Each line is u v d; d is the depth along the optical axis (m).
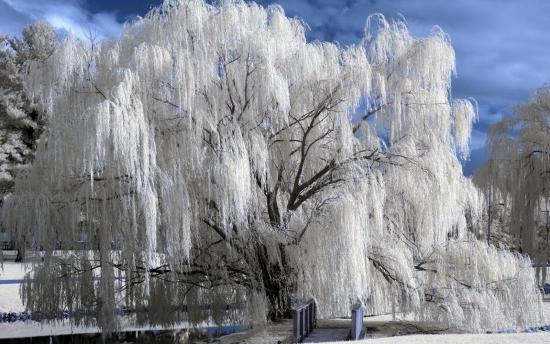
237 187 12.92
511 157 24.36
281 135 15.91
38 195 13.18
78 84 13.35
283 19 15.28
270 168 15.95
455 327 14.87
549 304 19.62
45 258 14.03
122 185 12.96
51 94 13.18
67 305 14.59
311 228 13.58
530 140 24.34
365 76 15.06
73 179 13.54
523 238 24.25
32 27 38.16
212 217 14.95
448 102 16.22
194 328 17.02
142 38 14.35
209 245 15.92
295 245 14.50
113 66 13.53
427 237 15.40
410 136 15.55
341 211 13.20
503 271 15.62
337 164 15.31
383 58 16.06
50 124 13.09
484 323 14.95
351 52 15.72
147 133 12.55
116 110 11.84
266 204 15.95
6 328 17.17
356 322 11.74
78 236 14.00
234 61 14.78
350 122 15.36
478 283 15.30
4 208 13.17
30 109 36.12
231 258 15.97
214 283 15.99
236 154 13.06
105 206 13.11
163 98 13.78
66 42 13.20
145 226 13.04
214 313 16.53
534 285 15.81
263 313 14.98
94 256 14.38
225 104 14.55
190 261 15.28
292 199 15.65
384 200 14.95
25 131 37.06
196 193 14.22
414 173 15.15
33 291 14.14
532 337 9.24
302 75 15.39
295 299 15.12
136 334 16.34
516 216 24.34
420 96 15.84
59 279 14.34
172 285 15.98
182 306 16.44
